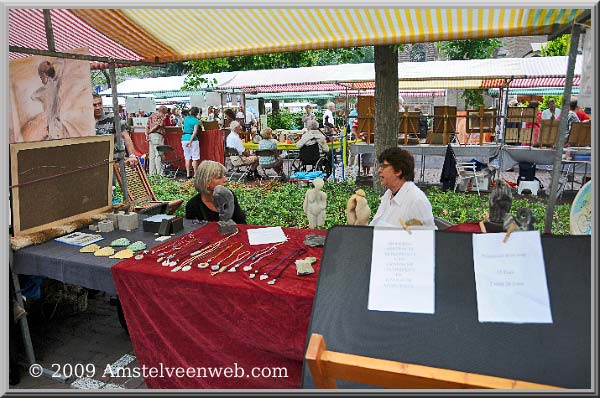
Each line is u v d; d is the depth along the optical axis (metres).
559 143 2.45
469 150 8.55
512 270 1.67
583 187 2.36
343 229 1.96
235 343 2.41
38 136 4.28
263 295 2.27
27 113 4.15
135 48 4.72
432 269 1.75
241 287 2.31
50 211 3.42
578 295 1.58
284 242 3.10
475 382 1.20
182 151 11.30
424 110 21.08
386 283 1.76
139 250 2.99
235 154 10.24
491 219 2.27
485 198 7.77
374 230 1.91
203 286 2.41
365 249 1.87
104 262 2.79
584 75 2.22
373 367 1.24
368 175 10.17
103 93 15.61
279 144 10.19
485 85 11.62
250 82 13.26
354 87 14.30
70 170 3.57
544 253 1.67
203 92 14.98
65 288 3.85
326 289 1.80
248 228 3.49
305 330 2.21
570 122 8.32
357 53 9.95
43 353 3.32
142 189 5.25
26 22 4.82
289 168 10.71
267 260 2.73
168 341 2.57
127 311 2.67
